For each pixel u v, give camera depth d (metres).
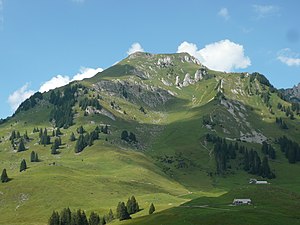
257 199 157.38
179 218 125.62
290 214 132.38
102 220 152.62
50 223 152.00
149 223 126.69
